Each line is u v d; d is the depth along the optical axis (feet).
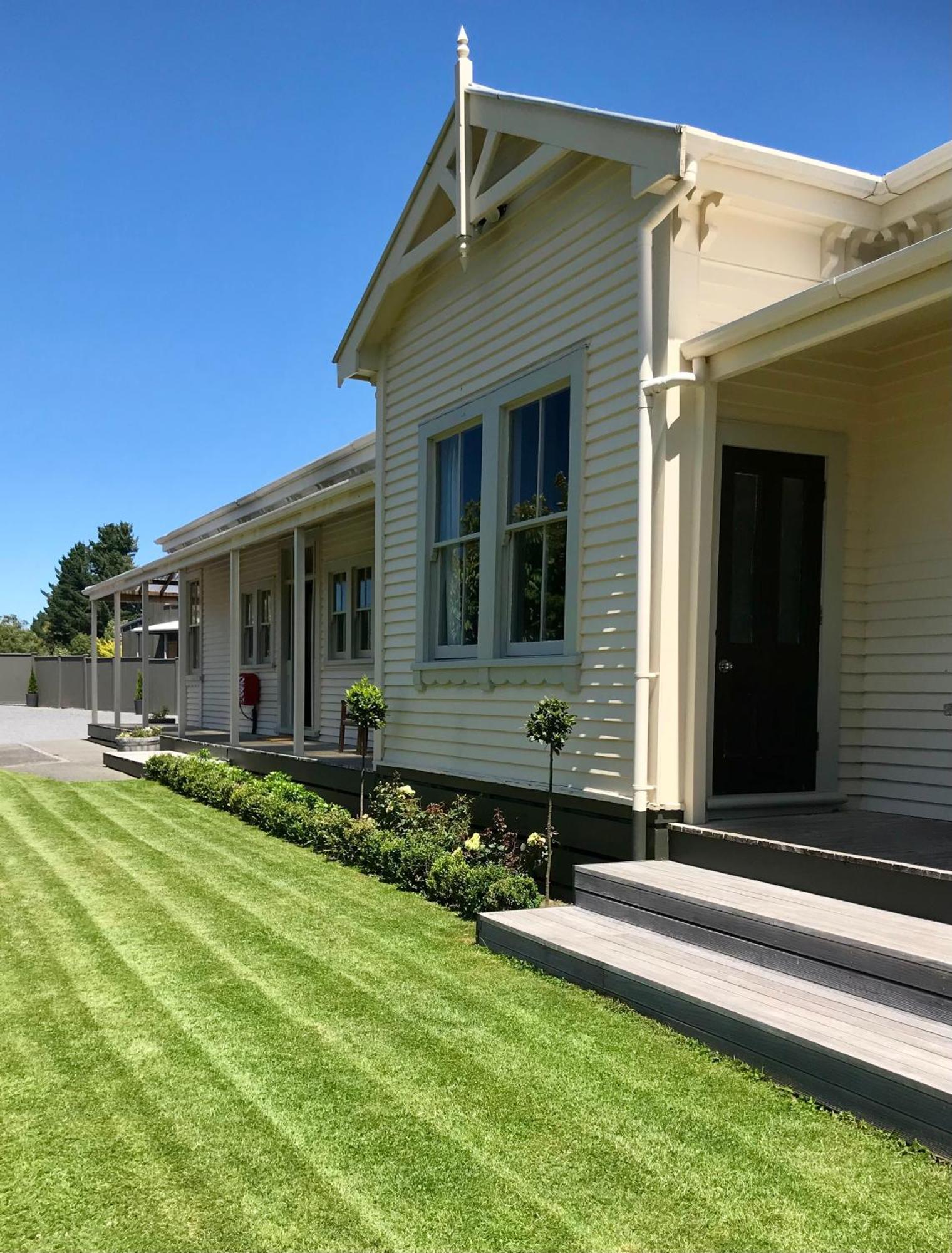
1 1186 8.42
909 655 17.94
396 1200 8.15
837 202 16.88
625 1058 10.87
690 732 15.92
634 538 16.57
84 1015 12.55
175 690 88.79
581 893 15.80
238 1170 8.65
